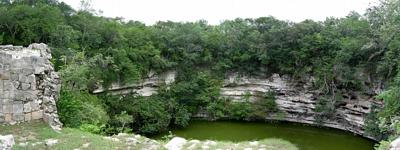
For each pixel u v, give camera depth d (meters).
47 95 15.55
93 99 28.64
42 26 37.12
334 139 38.91
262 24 53.56
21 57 14.73
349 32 45.00
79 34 41.12
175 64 48.53
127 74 42.34
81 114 17.92
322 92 44.41
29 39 36.47
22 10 37.06
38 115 15.10
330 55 44.09
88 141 13.46
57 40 37.69
